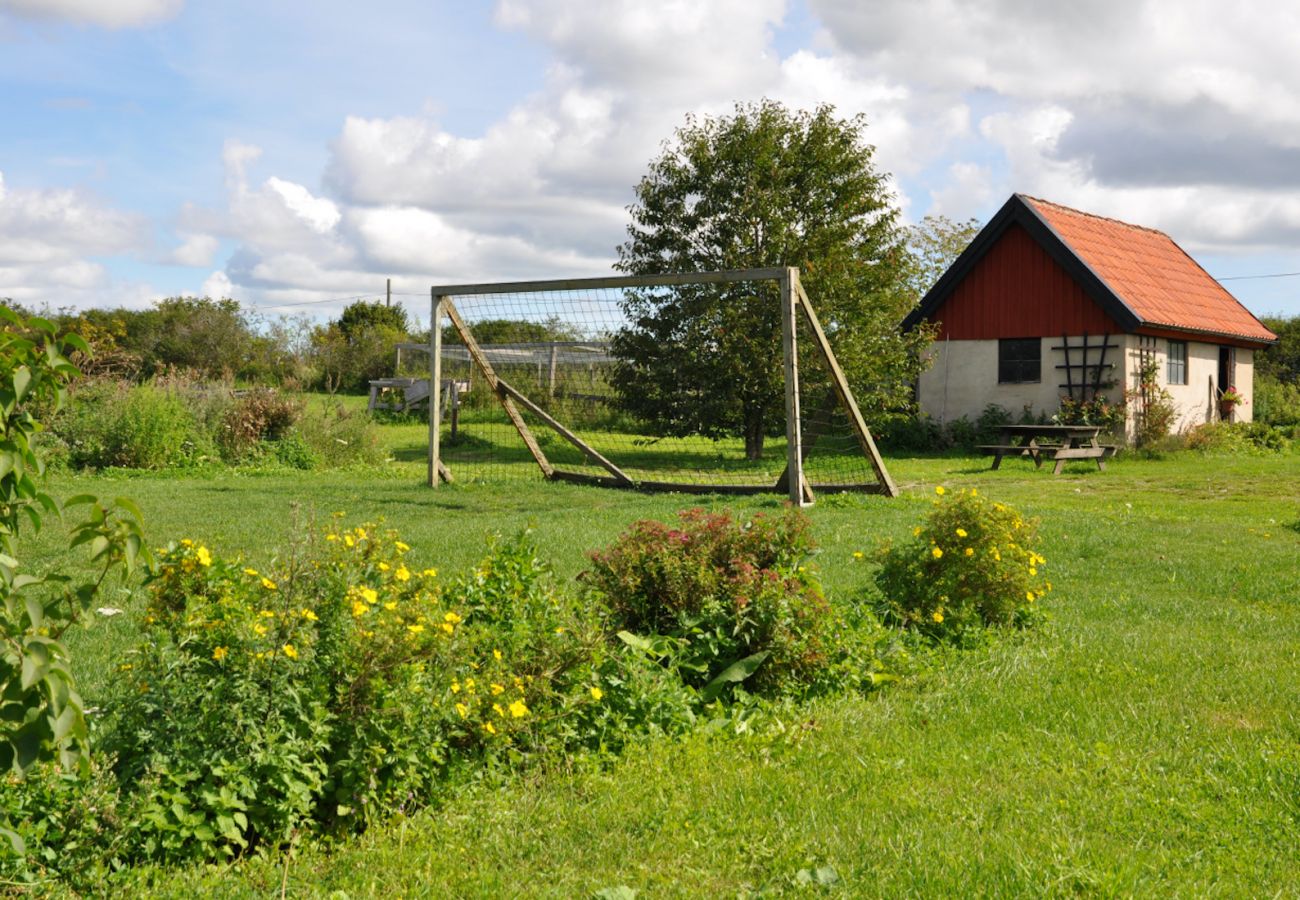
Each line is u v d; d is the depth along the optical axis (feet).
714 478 59.52
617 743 15.42
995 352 84.33
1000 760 14.97
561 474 55.57
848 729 16.43
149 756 11.70
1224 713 17.10
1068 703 17.56
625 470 63.52
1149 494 52.65
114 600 22.70
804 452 68.95
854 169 69.51
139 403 57.72
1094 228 91.91
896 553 22.77
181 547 13.12
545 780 14.08
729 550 19.76
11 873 10.09
